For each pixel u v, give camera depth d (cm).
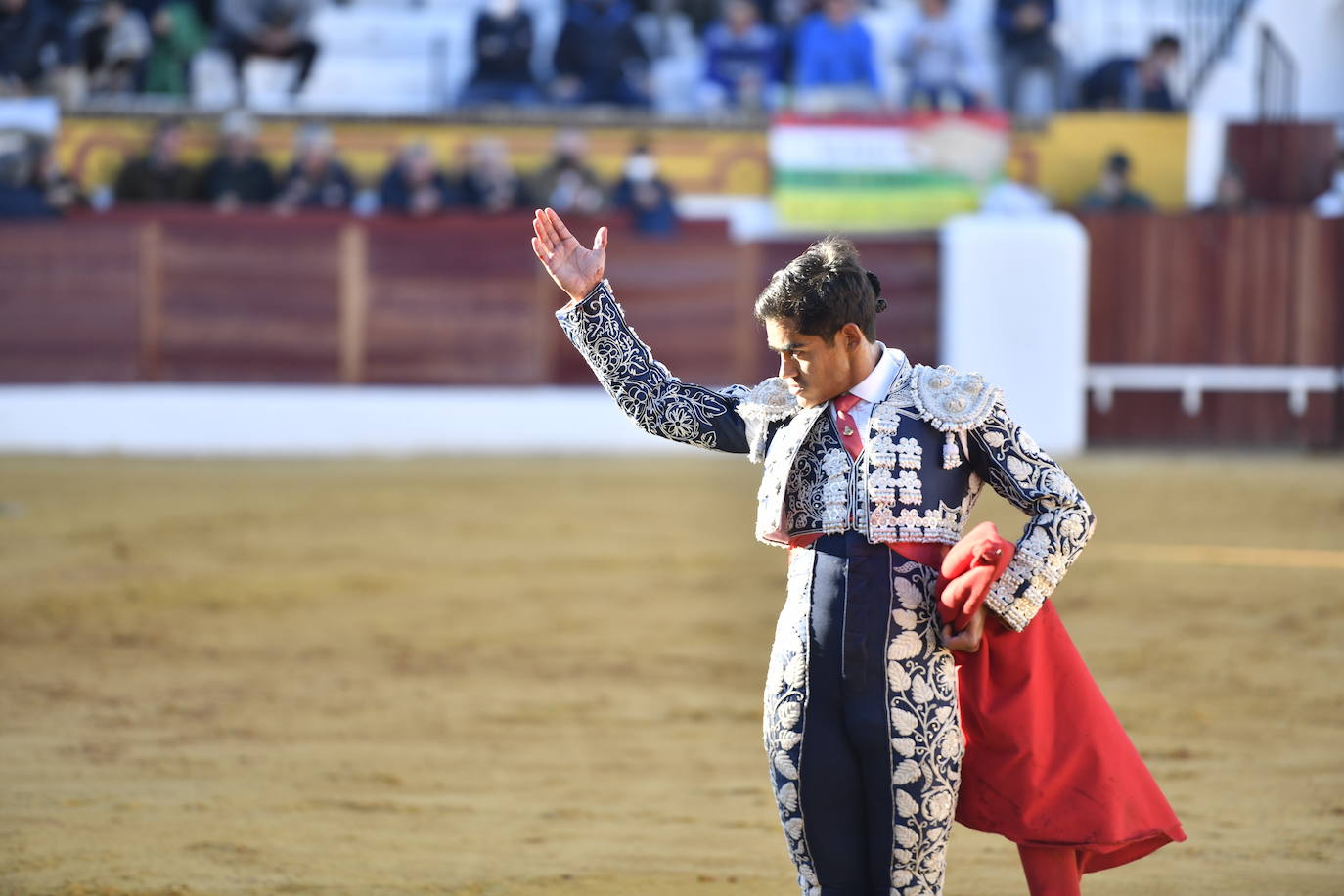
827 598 725
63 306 4031
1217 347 4281
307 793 1254
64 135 4134
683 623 2031
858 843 739
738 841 1132
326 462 3781
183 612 2062
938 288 4153
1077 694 752
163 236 4047
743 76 4403
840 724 727
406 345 4134
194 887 1002
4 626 1944
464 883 1019
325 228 4100
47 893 985
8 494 3098
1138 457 4041
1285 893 1010
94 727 1473
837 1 4359
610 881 1027
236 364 4091
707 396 795
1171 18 4928
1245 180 4381
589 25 4366
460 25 4906
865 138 4200
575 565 2444
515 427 4122
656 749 1420
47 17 4250
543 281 4147
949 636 714
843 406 741
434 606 2125
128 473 3466
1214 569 2397
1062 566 725
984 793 749
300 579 2303
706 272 4147
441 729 1490
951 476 738
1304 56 4872
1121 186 4266
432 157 4150
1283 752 1398
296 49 4456
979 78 4634
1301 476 3606
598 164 4278
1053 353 4097
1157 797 755
